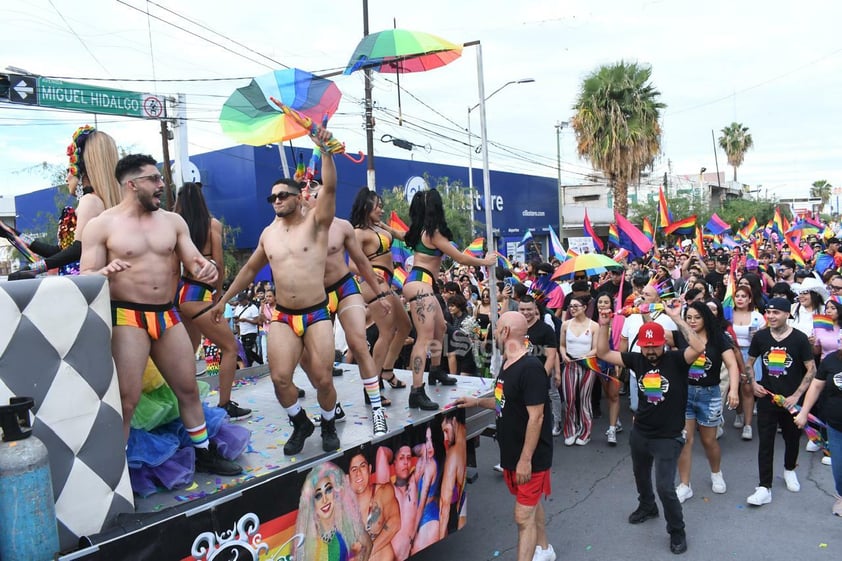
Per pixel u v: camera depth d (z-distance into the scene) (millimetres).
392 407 5156
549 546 5086
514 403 4605
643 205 43906
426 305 5117
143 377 3586
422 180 26375
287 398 4047
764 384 6012
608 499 6332
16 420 2541
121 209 3326
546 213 35969
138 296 3291
